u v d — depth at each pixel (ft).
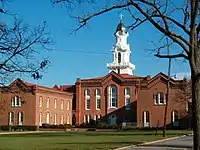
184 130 262.88
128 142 131.64
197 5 45.39
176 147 109.50
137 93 301.63
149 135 188.55
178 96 265.95
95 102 347.15
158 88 293.84
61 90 352.69
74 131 277.23
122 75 358.64
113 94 342.85
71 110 354.95
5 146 114.11
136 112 320.70
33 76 44.47
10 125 301.63
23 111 304.30
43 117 313.73
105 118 342.64
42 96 312.29
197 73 45.80
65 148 104.63
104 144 121.19
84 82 351.87
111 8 49.16
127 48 414.21
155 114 292.61
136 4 47.44
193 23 45.80
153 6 47.16
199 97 45.88
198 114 45.75
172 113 286.05
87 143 127.34
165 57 49.96
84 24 49.96
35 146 113.70
